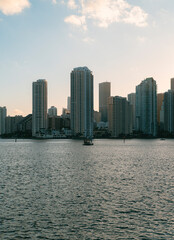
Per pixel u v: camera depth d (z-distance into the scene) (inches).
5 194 2129.7
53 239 1317.7
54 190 2272.4
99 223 1510.8
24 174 3149.6
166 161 4709.6
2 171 3410.4
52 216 1617.9
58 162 4485.7
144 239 1316.4
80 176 2984.7
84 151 7436.0
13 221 1537.9
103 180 2733.8
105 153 6663.4
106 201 1925.4
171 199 1980.8
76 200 1955.0
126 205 1833.2
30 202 1903.3
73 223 1510.8
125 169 3590.1
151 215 1636.3
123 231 1407.5
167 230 1418.6
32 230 1418.6
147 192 2199.8
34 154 6353.3
